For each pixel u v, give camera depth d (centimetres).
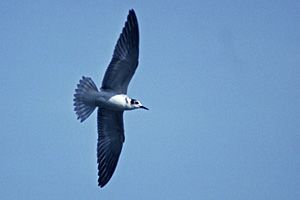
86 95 1894
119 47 1922
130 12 1931
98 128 2012
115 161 2070
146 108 1966
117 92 1934
